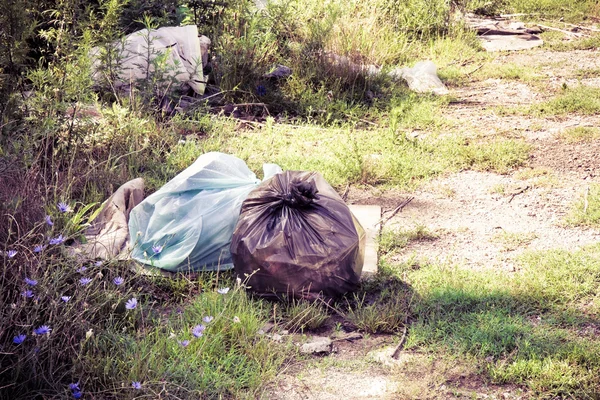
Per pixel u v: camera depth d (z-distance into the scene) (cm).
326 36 940
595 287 454
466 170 671
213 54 868
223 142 704
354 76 891
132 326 387
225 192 485
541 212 576
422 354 392
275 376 370
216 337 376
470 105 877
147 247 468
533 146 723
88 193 523
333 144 714
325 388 364
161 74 727
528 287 449
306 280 427
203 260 466
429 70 968
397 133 747
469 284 457
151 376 341
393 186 632
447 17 1225
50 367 328
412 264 493
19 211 396
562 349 385
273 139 725
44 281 349
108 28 654
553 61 1097
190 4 909
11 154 477
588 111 834
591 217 553
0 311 332
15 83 566
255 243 429
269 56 895
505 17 1415
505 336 398
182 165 632
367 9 1129
